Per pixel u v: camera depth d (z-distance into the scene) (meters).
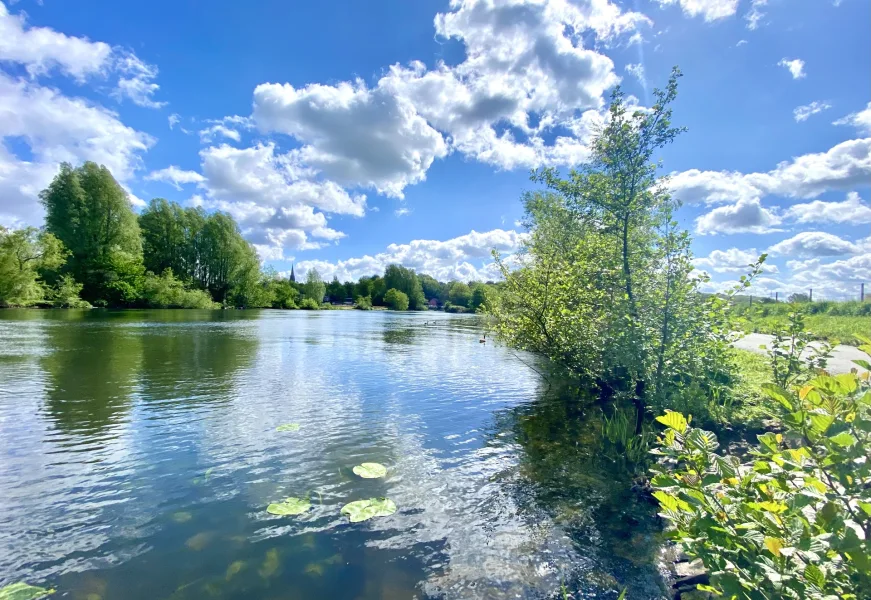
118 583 3.61
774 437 2.59
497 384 12.68
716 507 2.42
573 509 5.04
